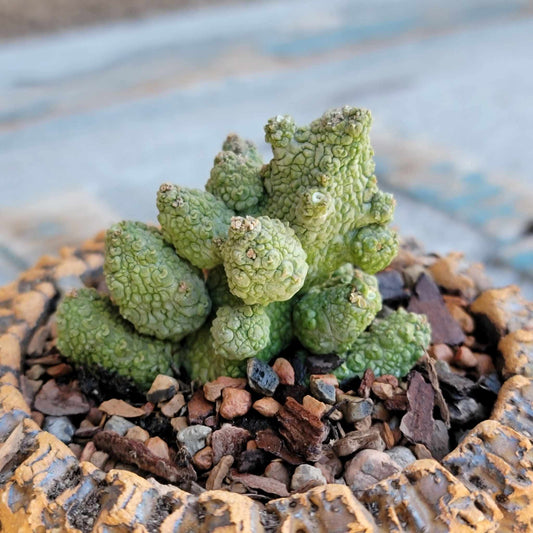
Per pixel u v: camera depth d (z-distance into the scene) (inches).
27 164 16.7
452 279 7.6
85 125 18.4
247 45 25.0
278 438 6.1
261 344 6.2
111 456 6.1
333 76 22.5
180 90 20.8
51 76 21.5
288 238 5.8
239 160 6.4
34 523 5.4
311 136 6.1
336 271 6.9
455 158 17.6
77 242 13.8
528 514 5.5
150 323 6.3
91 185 16.0
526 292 12.7
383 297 7.3
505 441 5.7
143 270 6.2
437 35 26.8
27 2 26.0
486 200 15.7
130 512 5.3
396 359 6.6
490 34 27.0
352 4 30.2
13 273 13.0
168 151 17.5
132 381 6.5
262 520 5.4
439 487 5.4
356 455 5.9
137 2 28.3
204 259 6.2
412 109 20.3
